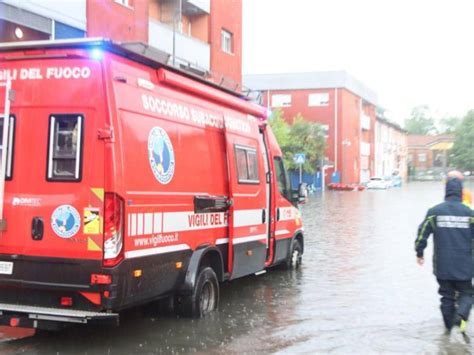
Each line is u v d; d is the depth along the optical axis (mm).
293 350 6699
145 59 6727
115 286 6059
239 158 9000
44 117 6301
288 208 11469
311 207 34031
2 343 6766
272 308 8820
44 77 6332
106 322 6129
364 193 55062
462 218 7285
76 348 6605
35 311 6109
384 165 91750
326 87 64812
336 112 64750
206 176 7953
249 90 10352
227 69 28484
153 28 21547
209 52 26672
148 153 6641
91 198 6105
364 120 76312
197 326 7586
